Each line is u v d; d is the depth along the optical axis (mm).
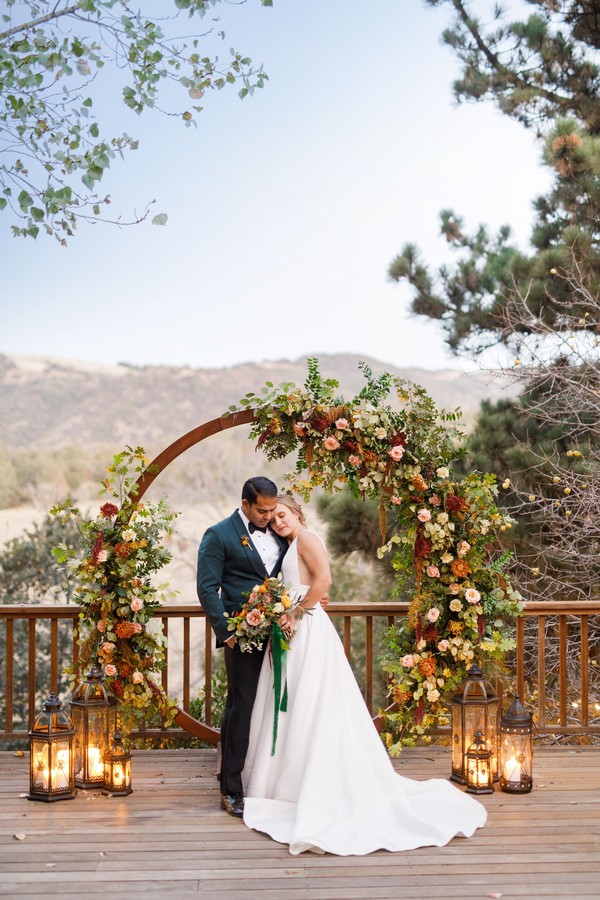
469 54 9016
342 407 4500
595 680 7199
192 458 19359
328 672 3816
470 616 4453
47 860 3287
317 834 3428
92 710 4090
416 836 3469
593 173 7523
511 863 3258
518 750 4004
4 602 11242
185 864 3256
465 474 7602
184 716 4660
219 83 4043
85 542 4520
